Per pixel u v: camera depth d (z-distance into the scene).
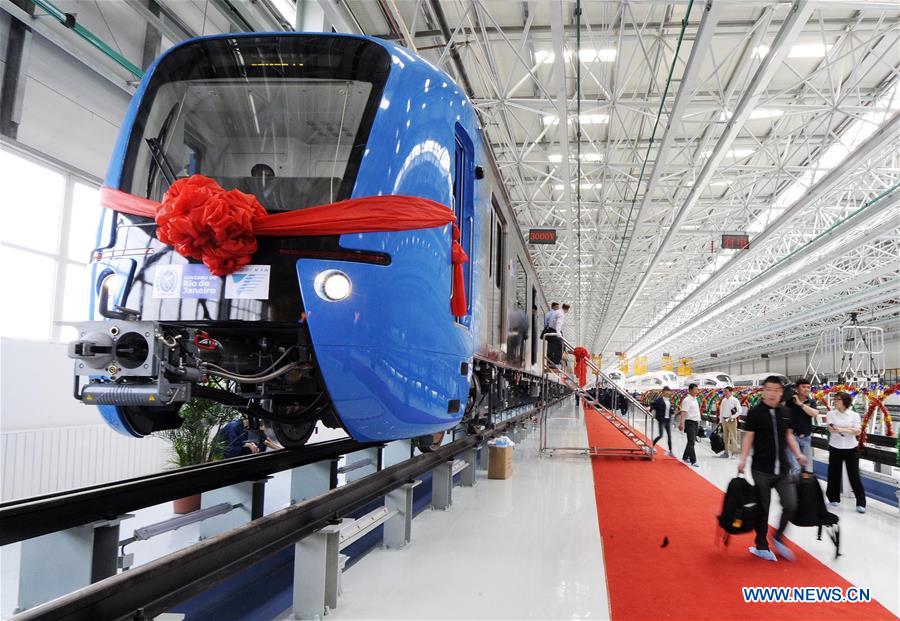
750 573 4.16
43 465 5.99
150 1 7.05
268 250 2.93
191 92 3.53
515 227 8.13
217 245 2.85
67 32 6.18
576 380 11.52
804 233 20.56
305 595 3.08
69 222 6.64
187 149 3.44
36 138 6.07
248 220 2.86
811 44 10.98
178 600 2.20
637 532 5.16
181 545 4.38
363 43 3.53
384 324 3.00
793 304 25.38
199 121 3.47
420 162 3.35
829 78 10.40
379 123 3.25
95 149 6.90
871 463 10.96
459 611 3.27
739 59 11.52
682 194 19.53
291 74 3.49
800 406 5.99
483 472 8.23
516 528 5.10
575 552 4.48
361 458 5.96
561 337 11.79
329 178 3.26
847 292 26.02
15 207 6.02
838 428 6.70
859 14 9.96
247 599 3.39
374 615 3.17
